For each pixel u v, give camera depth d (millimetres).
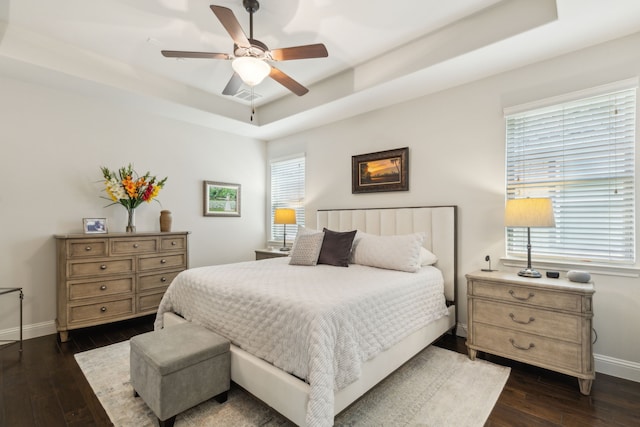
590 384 2053
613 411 1887
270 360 1797
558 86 2568
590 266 2396
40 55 2711
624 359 2275
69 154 3305
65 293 2898
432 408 1907
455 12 2428
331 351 1593
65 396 2049
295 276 2492
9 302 2953
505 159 2871
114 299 3170
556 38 2311
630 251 2307
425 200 3393
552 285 2156
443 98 3252
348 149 4109
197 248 4383
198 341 1945
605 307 2346
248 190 5012
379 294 2074
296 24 2543
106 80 3092
